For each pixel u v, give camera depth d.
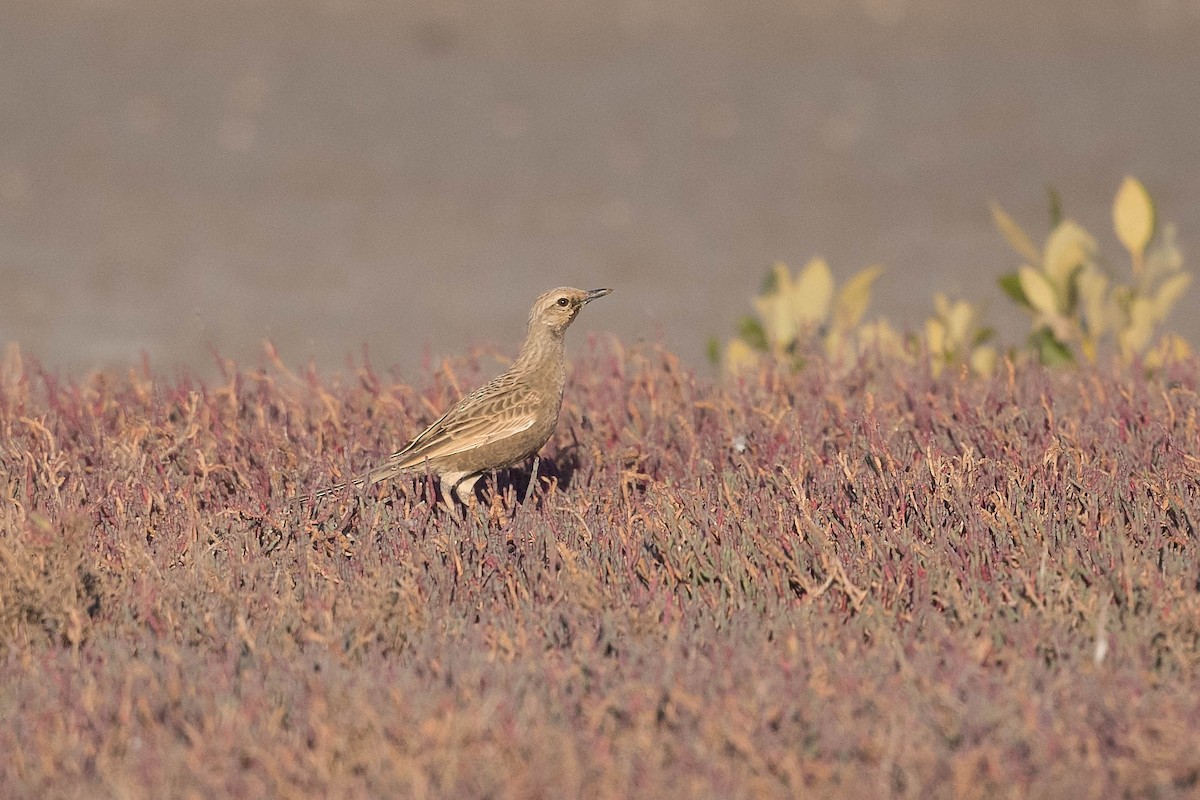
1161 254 27.42
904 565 16.33
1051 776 12.51
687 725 13.40
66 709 13.86
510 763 12.92
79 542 15.89
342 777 12.76
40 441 20.94
